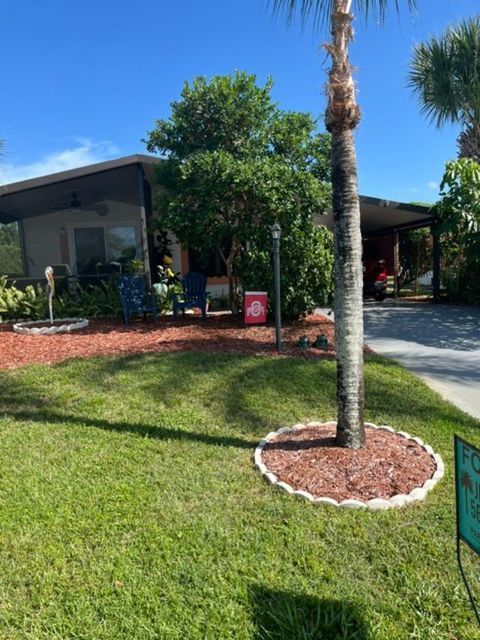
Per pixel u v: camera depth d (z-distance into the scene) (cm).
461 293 1209
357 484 279
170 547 228
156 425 390
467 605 189
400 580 204
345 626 179
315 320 888
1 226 1306
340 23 283
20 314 1013
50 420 405
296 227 809
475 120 1119
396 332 823
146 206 1232
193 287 933
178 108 847
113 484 291
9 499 276
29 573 212
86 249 1305
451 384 504
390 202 1098
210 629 179
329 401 440
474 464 155
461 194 1011
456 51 1054
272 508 261
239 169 742
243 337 738
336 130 287
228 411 418
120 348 670
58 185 1062
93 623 184
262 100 846
